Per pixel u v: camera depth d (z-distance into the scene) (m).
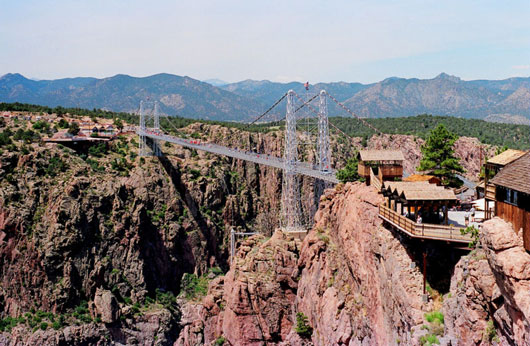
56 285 172.00
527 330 40.47
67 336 162.12
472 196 80.56
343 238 89.88
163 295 191.75
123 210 195.75
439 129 91.25
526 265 41.62
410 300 59.78
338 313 87.00
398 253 65.75
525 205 44.84
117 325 170.00
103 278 179.88
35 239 175.38
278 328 115.62
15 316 169.50
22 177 187.38
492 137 182.62
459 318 50.47
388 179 85.62
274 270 119.81
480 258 48.34
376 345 71.69
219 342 121.75
